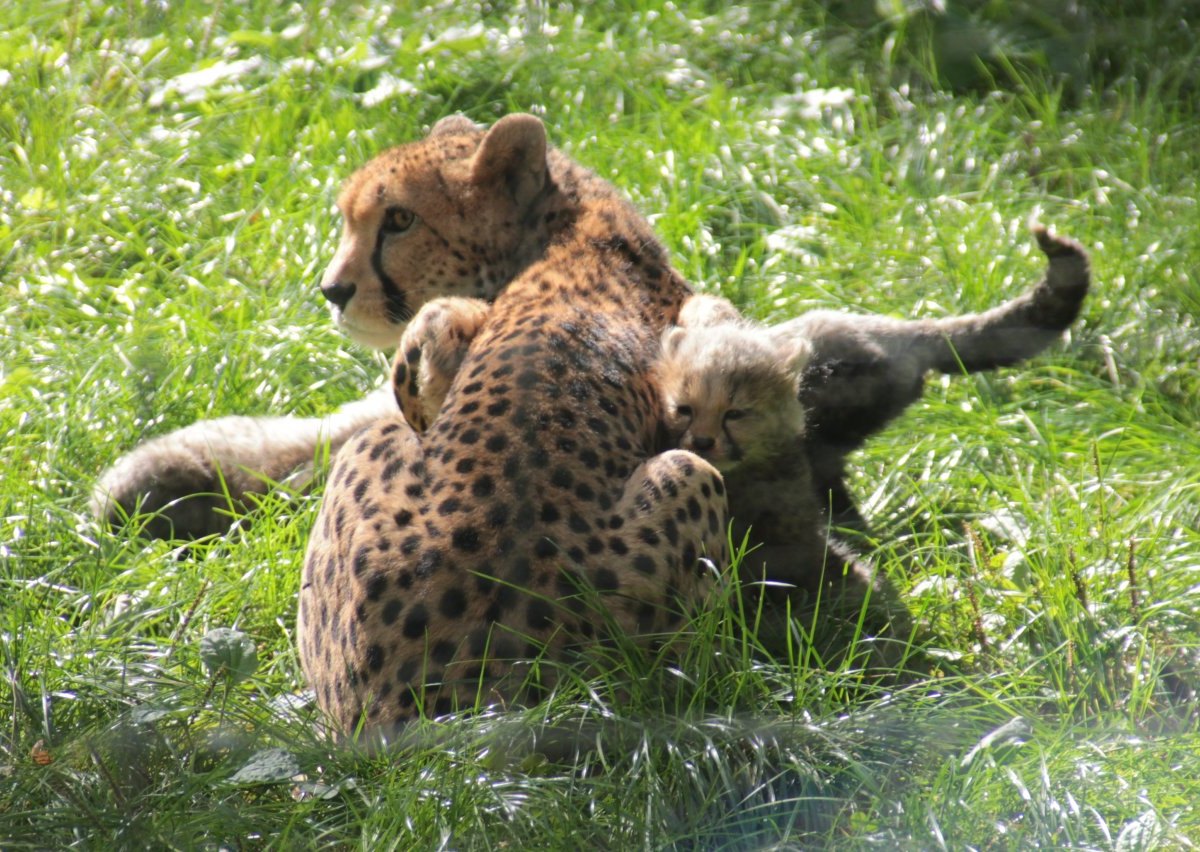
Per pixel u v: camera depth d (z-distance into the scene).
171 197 14.23
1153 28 17.41
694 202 14.02
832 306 12.73
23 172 14.09
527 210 10.08
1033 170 15.37
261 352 11.93
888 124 15.77
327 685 7.86
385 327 10.41
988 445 11.13
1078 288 10.69
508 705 7.34
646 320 9.34
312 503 10.12
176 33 16.75
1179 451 11.10
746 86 16.33
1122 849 6.93
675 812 7.23
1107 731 7.76
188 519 10.41
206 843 6.87
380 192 10.12
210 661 8.03
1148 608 8.87
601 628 7.50
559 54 16.34
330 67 16.12
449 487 7.62
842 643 8.85
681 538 7.69
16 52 15.50
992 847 7.07
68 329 12.27
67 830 6.97
